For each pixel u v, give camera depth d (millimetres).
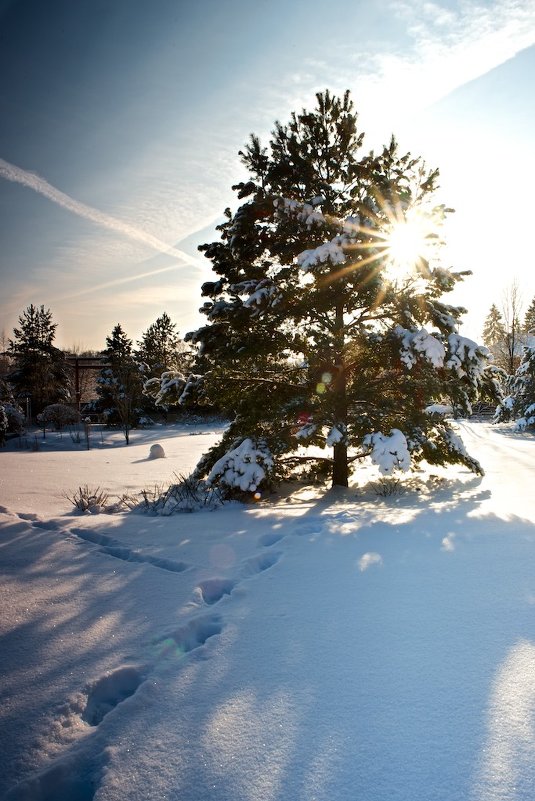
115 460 15305
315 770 1944
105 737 2201
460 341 7660
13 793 1893
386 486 8789
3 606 3760
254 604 3662
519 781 1838
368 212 7656
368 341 8234
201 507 7668
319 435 9039
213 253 8984
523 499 7293
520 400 25031
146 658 2912
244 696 2469
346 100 8805
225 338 8570
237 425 9266
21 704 2473
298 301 8422
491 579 3969
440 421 8992
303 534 5809
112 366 34312
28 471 12727
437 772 1906
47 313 34469
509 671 2592
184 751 2086
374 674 2625
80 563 4855
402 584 3945
